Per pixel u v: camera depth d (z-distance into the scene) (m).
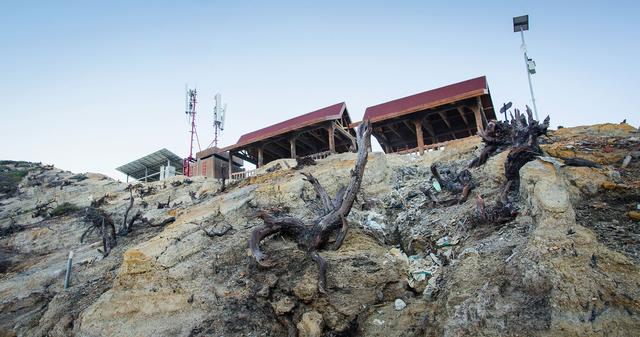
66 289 15.02
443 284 9.73
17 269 20.61
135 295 12.12
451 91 23.73
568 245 7.90
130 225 20.64
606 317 6.46
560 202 9.02
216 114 40.38
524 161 12.16
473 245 10.32
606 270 7.20
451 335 7.46
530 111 13.19
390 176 18.72
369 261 11.55
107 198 31.78
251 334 10.30
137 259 12.91
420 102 24.09
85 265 17.59
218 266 12.87
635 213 8.62
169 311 11.42
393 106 25.58
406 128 27.52
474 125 27.12
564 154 13.24
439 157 20.27
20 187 41.03
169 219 19.56
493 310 7.47
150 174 45.25
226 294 11.55
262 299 11.03
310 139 29.73
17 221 31.09
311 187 17.50
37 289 16.25
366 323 9.99
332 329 9.98
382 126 25.48
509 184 12.28
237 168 36.38
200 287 12.05
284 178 19.39
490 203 12.30
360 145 14.03
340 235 12.42
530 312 7.12
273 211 15.94
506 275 8.11
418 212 14.26
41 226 27.55
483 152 16.33
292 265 11.89
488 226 11.08
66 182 39.12
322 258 11.36
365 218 14.66
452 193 14.84
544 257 7.84
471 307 7.77
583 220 9.05
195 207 19.28
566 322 6.63
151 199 28.25
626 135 14.82
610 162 12.17
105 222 19.14
